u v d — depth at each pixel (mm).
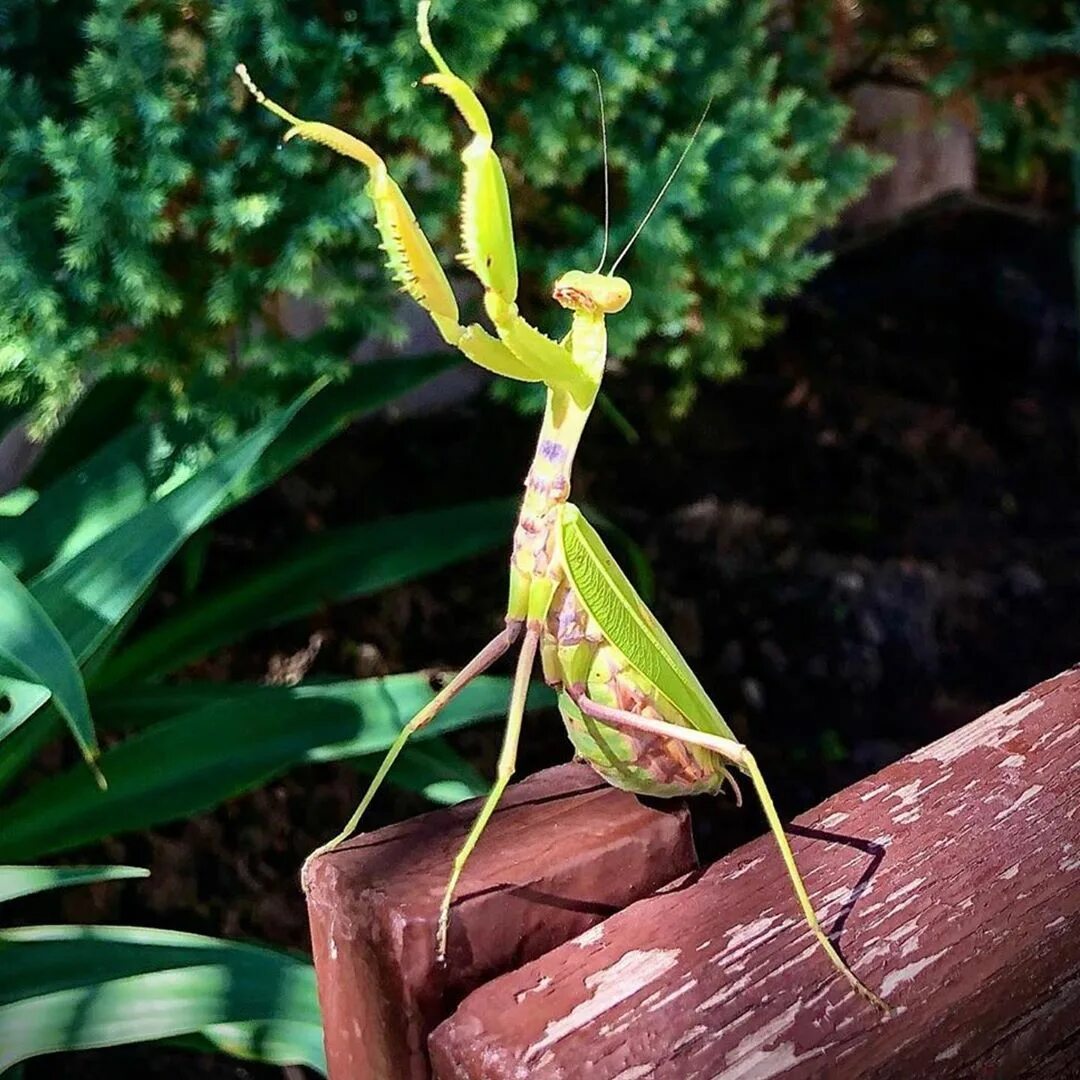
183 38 298
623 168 343
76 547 316
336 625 448
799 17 424
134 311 292
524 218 353
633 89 322
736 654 456
